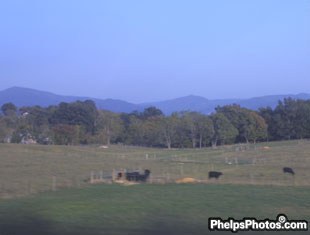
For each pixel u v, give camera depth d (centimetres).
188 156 9794
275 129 15962
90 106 16875
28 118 16300
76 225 2414
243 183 4659
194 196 3634
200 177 5344
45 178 4959
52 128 14988
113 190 4097
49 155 8500
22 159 7381
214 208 3041
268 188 4194
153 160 8256
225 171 6100
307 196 3622
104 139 15600
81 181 4819
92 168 6303
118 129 16038
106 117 16338
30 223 2455
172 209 3003
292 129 15800
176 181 4878
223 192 3894
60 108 16725
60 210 2930
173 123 14838
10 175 5153
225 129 14712
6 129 14462
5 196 3594
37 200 3412
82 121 16325
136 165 6988
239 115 15325
